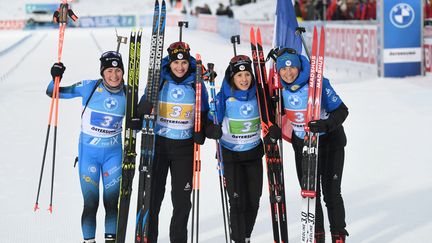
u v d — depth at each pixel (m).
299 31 10.99
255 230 11.46
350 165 16.56
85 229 9.70
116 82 9.53
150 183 9.30
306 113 9.14
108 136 9.69
